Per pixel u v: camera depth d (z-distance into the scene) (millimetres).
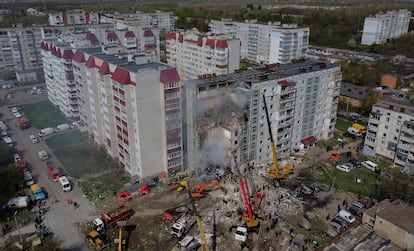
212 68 159375
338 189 88312
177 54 180750
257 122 93000
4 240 69562
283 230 73250
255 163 97938
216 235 71625
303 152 106812
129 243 69562
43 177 93375
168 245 69250
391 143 99875
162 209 79438
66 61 116875
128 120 83938
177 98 83938
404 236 66312
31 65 191875
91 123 109938
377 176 94125
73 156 104125
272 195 85000
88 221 75875
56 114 138375
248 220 73375
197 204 81250
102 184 89625
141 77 78312
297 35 192500
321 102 108125
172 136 87000
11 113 140000
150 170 88500
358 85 167250
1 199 79938
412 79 173250
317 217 77250
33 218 76875
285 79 94125
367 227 73188
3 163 100000
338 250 66375
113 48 105125
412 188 79688
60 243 68000
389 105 99812
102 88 93375
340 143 113000
